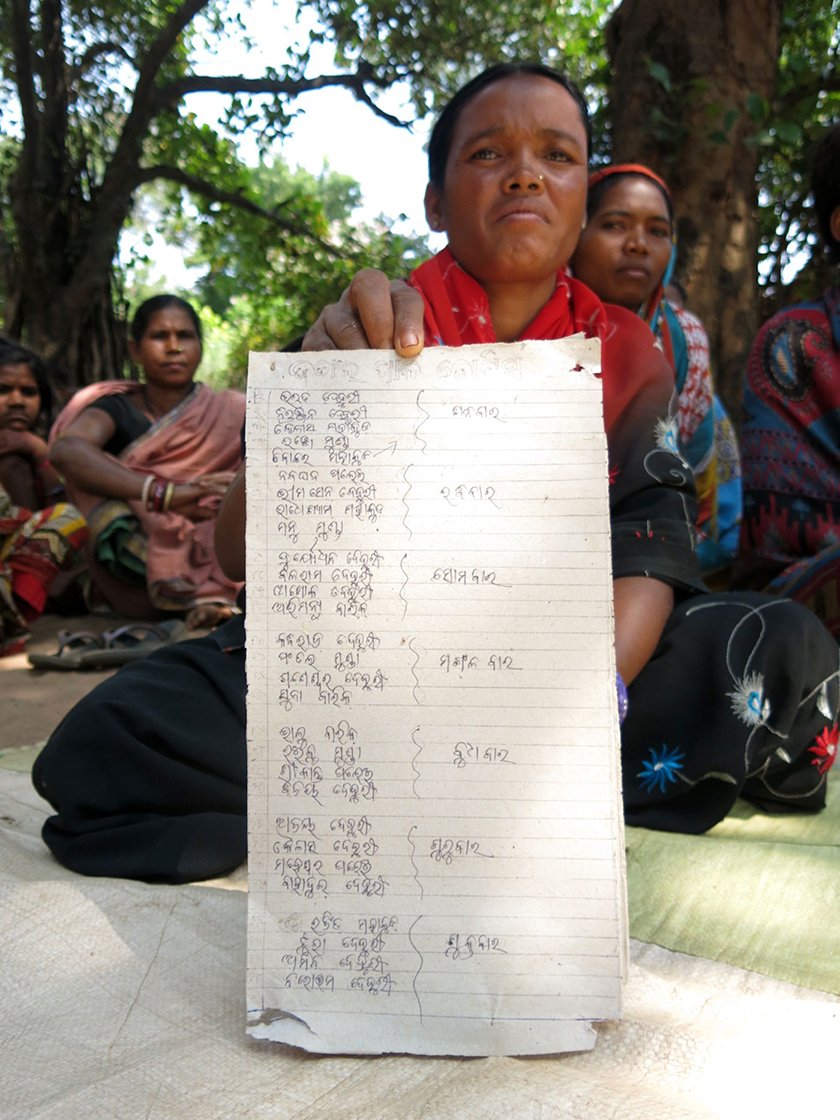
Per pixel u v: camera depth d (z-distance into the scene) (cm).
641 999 126
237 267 1200
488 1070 111
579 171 171
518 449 124
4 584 402
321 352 127
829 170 298
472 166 169
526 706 121
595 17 905
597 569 122
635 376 187
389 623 123
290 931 120
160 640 401
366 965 119
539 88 167
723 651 181
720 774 176
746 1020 120
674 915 149
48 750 175
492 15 978
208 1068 111
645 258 282
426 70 990
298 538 125
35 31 930
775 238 645
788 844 169
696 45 515
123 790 168
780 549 301
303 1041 116
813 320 302
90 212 941
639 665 169
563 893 119
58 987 127
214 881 162
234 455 496
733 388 518
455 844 120
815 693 187
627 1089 104
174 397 500
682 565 177
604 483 123
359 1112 102
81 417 481
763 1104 103
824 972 131
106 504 459
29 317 927
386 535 124
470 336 177
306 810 122
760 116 493
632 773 185
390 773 121
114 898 149
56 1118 101
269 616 124
